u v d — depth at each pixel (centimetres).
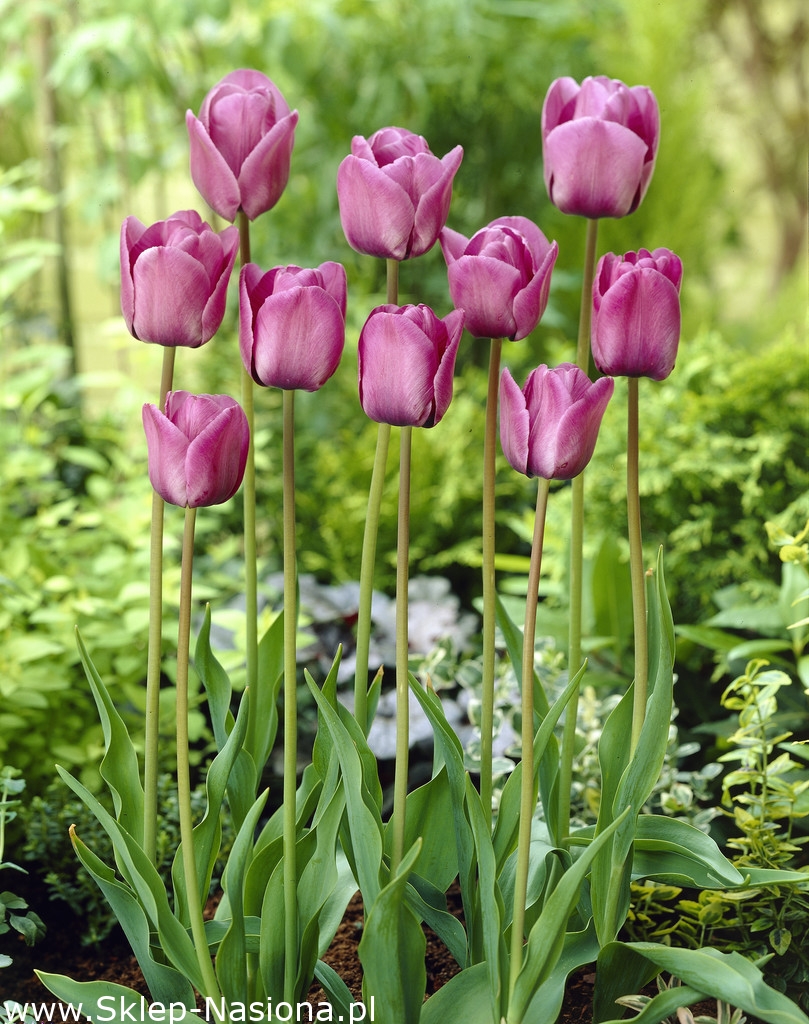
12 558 195
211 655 153
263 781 177
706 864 148
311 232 332
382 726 179
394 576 260
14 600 185
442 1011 149
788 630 182
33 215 319
